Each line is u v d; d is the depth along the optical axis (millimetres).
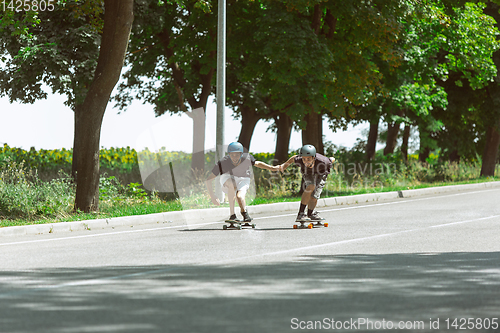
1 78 33688
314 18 33031
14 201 23125
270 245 15047
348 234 17469
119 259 12930
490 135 62406
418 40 41281
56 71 31156
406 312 8031
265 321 7523
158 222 22125
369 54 37219
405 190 37688
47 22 31953
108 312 8016
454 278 10500
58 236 17953
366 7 30953
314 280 10312
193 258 12953
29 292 9398
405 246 14867
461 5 39094
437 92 49531
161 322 7465
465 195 36844
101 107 23406
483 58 44656
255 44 35969
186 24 42438
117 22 22750
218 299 8812
